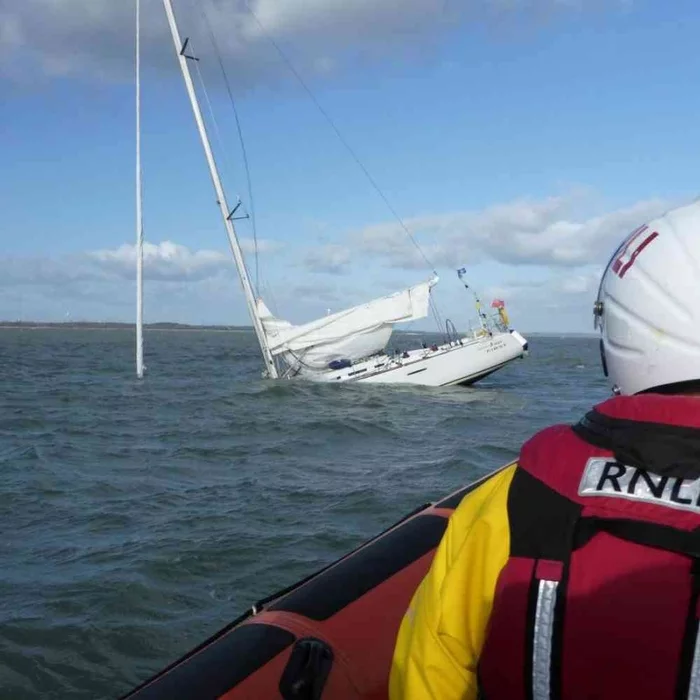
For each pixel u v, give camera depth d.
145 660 4.82
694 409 1.03
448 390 22.19
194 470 10.94
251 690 2.23
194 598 5.77
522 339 22.69
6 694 4.41
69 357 50.25
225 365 41.16
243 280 23.62
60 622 5.32
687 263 1.13
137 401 20.61
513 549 1.07
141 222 26.91
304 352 23.47
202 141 23.50
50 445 13.30
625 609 0.97
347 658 2.33
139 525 7.85
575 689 1.00
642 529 0.98
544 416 17.33
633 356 1.18
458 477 10.03
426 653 1.16
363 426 15.15
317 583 2.72
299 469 10.83
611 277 1.26
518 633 1.03
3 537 7.52
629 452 1.04
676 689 0.94
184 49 23.22
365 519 7.85
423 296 22.88
